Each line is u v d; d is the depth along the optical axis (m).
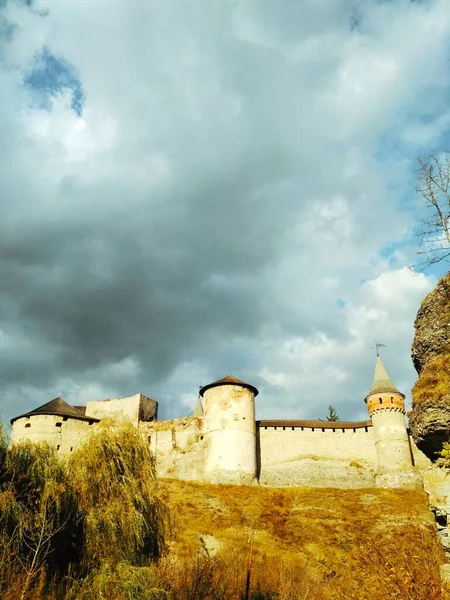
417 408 14.03
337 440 63.47
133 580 18.56
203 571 21.77
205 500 51.34
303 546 41.06
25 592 16.22
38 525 17.97
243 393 64.38
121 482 22.84
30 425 62.47
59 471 21.75
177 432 64.94
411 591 11.28
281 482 61.03
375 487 59.12
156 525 22.94
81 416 64.44
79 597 17.92
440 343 14.22
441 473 12.93
